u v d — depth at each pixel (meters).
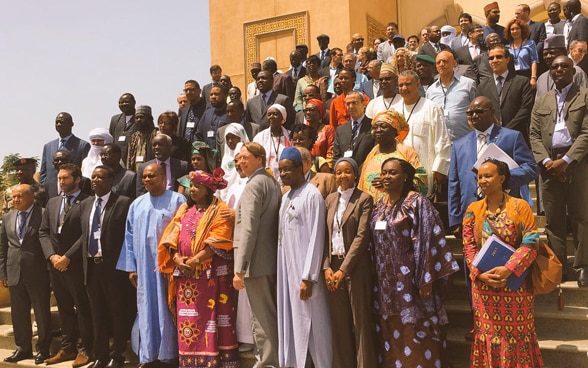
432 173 5.99
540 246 4.62
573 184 5.64
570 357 4.92
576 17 9.13
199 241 5.62
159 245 5.82
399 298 4.80
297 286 5.17
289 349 5.24
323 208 5.27
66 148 8.51
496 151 5.06
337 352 5.09
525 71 8.59
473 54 9.52
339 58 10.27
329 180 5.93
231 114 8.09
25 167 7.70
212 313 5.60
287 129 8.19
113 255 6.29
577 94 5.73
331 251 5.20
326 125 7.70
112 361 6.27
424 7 15.81
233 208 6.40
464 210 5.38
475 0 15.39
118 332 6.29
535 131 5.97
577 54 7.48
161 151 7.20
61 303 6.71
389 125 5.56
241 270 5.27
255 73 11.18
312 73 10.09
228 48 14.77
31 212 7.02
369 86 8.52
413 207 4.86
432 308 4.82
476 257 4.59
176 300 5.82
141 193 7.14
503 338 4.51
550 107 5.86
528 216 4.56
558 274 4.50
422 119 6.05
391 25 11.49
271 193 5.53
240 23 14.68
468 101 6.70
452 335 5.46
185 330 5.62
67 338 6.74
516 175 4.99
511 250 4.50
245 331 5.82
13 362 6.88
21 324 6.97
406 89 6.11
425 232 4.81
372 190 5.55
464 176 5.40
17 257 6.91
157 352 5.96
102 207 6.44
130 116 8.73
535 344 4.55
